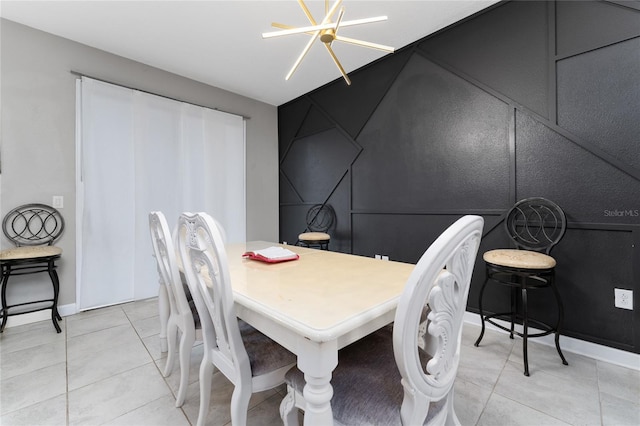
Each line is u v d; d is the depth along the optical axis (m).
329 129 3.52
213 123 3.49
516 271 1.62
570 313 1.81
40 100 2.38
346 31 2.45
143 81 2.96
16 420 1.23
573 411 1.26
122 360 1.72
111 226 2.70
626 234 1.62
